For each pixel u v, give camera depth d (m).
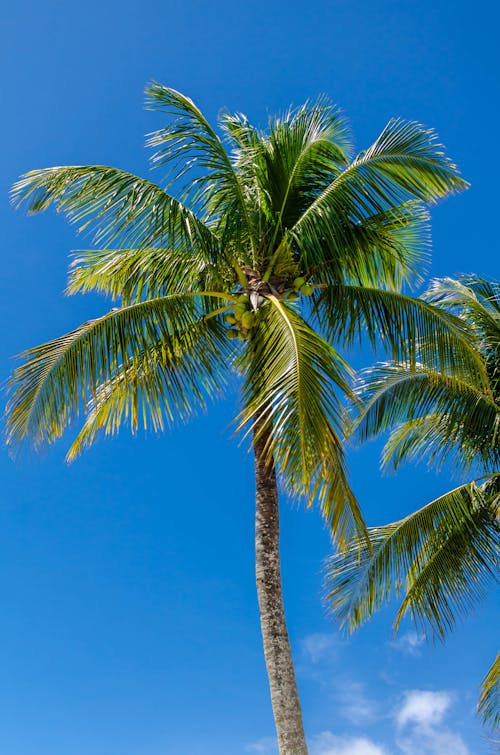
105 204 9.39
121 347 9.31
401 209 10.85
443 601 12.56
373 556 12.44
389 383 12.83
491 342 12.91
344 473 7.60
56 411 8.75
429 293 13.49
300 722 8.32
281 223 10.48
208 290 10.20
